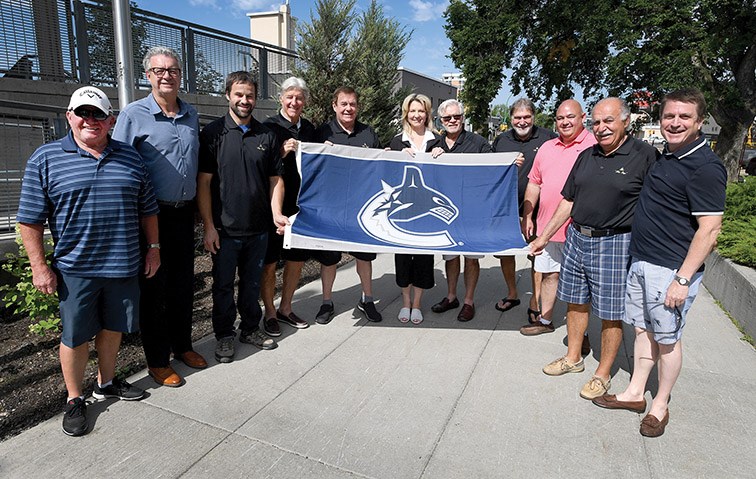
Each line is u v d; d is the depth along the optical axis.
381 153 4.36
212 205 3.63
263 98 11.26
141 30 8.40
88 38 7.54
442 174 4.44
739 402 3.40
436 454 2.78
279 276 6.27
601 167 3.22
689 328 4.80
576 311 3.63
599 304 3.34
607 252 3.26
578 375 3.75
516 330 4.65
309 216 4.10
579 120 3.94
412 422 3.08
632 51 17.61
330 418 3.09
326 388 3.46
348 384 3.53
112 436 2.84
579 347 3.73
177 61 3.17
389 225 4.35
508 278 5.15
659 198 2.78
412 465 2.68
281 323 4.65
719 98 16.95
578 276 3.50
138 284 3.10
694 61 17.02
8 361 3.66
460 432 2.99
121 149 2.83
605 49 20.19
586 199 3.28
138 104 3.16
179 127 3.25
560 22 20.14
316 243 3.90
